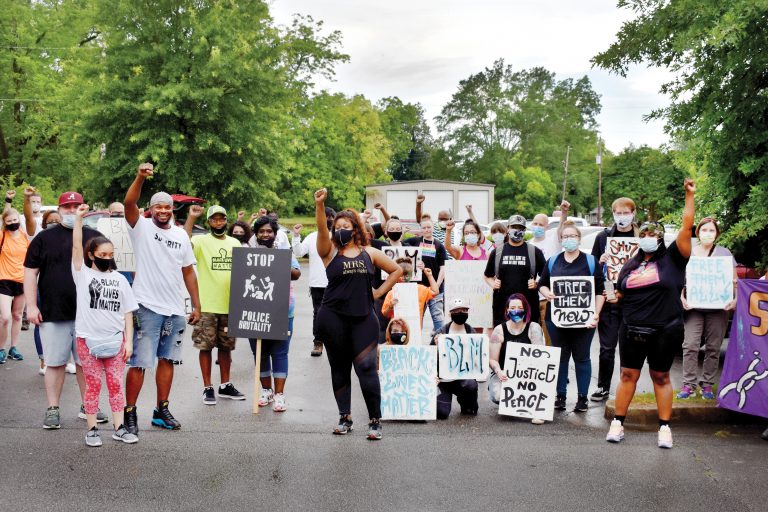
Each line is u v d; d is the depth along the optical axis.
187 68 26.89
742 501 5.13
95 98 26.09
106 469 5.68
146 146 26.05
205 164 27.19
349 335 6.63
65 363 6.78
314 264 10.13
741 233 8.38
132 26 26.67
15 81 35.94
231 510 4.91
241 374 9.33
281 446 6.34
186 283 7.21
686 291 7.62
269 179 28.95
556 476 5.63
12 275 9.50
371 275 6.64
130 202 6.50
